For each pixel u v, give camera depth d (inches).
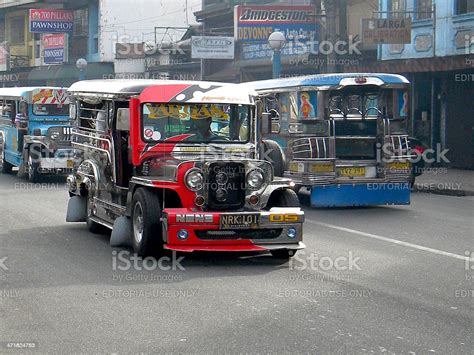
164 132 510.0
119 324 345.1
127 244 519.8
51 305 378.3
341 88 729.6
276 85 784.3
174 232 463.5
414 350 308.0
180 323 346.6
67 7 2315.5
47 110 1021.2
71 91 633.6
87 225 611.8
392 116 751.7
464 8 1144.8
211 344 316.2
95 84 586.9
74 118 637.9
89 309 370.9
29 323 347.6
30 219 671.8
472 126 1159.0
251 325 343.0
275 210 476.7
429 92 1227.2
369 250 530.6
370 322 348.2
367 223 659.4
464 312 366.6
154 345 315.3
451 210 756.6
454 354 303.7
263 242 473.4
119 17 2218.3
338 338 323.6
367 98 757.3
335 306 376.2
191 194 471.5
